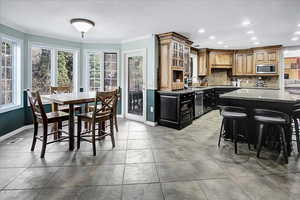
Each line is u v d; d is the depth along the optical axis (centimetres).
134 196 186
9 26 375
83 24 344
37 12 312
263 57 664
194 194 189
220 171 237
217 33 456
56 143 340
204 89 600
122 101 570
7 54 391
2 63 377
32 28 409
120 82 569
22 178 218
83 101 308
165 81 466
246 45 634
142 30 427
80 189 197
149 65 477
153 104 471
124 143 341
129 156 283
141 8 293
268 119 265
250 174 229
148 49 477
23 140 352
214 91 703
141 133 407
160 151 303
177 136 385
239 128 346
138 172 234
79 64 546
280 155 286
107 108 318
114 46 559
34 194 188
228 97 329
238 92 409
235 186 203
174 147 321
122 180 215
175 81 505
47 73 486
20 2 273
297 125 297
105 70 568
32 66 455
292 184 207
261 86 710
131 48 527
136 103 538
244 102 342
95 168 244
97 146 325
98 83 568
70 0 266
